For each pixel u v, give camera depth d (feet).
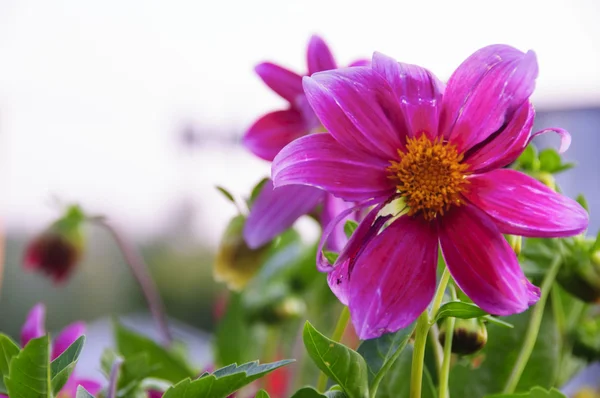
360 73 1.29
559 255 1.56
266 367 1.24
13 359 1.20
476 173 1.28
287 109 1.66
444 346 1.40
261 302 2.29
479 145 1.27
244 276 1.91
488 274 1.23
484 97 1.27
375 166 1.27
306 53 1.59
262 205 1.62
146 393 1.51
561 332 1.72
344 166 1.26
